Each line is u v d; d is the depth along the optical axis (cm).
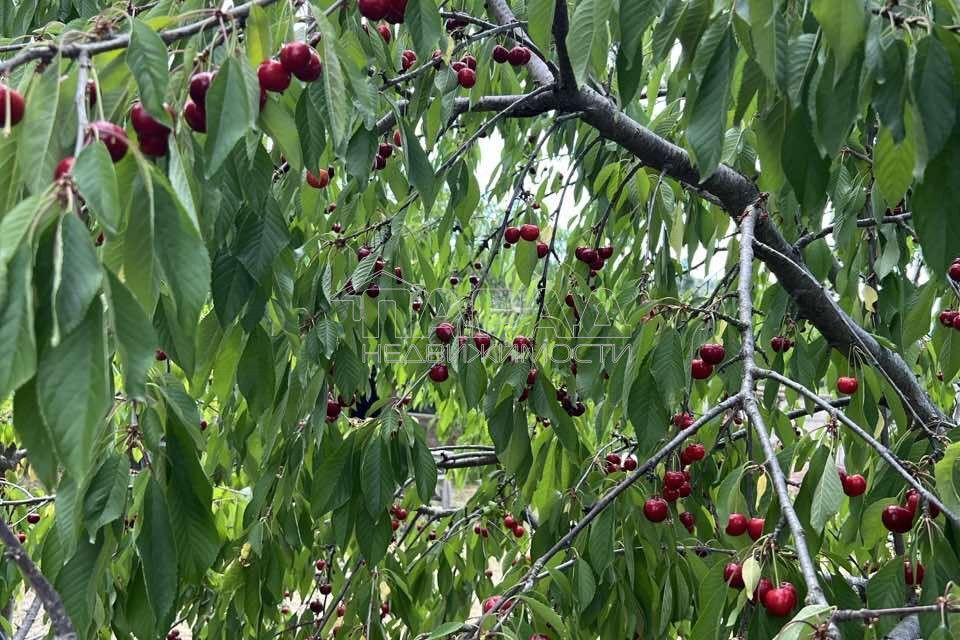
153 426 131
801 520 175
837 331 237
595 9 132
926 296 193
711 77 126
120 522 133
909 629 188
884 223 234
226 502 358
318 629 265
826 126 117
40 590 90
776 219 294
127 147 87
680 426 213
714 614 142
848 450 218
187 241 80
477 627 149
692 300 287
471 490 786
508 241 254
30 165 84
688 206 304
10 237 68
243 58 103
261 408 170
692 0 133
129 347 74
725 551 181
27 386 80
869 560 269
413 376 269
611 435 320
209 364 183
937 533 151
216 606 291
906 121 118
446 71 201
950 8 110
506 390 205
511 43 266
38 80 88
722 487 159
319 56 120
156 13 127
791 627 103
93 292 70
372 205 261
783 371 260
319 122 135
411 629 266
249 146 126
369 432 201
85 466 71
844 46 106
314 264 220
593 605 201
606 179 269
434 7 147
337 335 210
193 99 108
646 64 315
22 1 229
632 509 197
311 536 248
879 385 205
